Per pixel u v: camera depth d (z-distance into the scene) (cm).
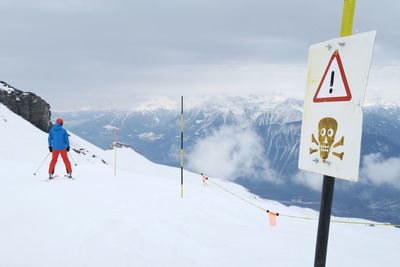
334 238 878
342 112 274
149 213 848
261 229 848
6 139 3656
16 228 666
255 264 566
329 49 290
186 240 673
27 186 1161
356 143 259
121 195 1076
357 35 261
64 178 1447
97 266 514
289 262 581
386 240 938
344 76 273
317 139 303
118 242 623
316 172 304
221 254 610
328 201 291
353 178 261
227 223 872
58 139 1402
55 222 717
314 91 308
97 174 1694
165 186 1400
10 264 499
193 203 1057
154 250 602
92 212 814
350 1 276
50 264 508
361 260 666
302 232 856
